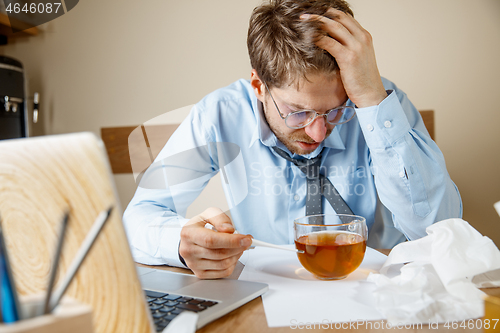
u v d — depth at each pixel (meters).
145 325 0.34
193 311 0.48
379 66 1.86
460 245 0.56
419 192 0.95
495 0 1.73
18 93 1.80
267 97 1.01
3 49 2.29
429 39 1.80
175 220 0.76
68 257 0.34
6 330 0.22
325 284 0.62
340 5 0.94
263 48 0.90
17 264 0.34
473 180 1.80
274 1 0.90
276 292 0.58
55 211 0.34
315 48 0.81
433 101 1.82
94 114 2.21
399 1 1.81
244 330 0.45
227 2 2.02
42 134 2.26
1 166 0.35
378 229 1.36
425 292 0.51
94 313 0.33
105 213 0.27
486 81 1.77
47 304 0.24
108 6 2.15
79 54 2.21
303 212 1.27
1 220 0.35
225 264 0.64
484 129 1.78
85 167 0.34
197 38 2.06
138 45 2.14
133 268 0.34
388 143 0.93
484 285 0.56
